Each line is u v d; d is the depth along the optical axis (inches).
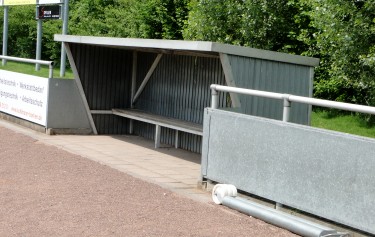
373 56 438.3
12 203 278.8
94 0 1064.8
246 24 590.9
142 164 399.9
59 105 503.5
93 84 517.0
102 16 1059.3
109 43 430.9
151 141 505.0
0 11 1189.1
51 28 1124.5
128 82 535.2
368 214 231.6
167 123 455.8
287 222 250.7
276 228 255.4
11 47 1232.2
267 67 367.9
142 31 871.7
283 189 269.4
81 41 468.1
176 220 259.6
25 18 1198.9
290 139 266.1
